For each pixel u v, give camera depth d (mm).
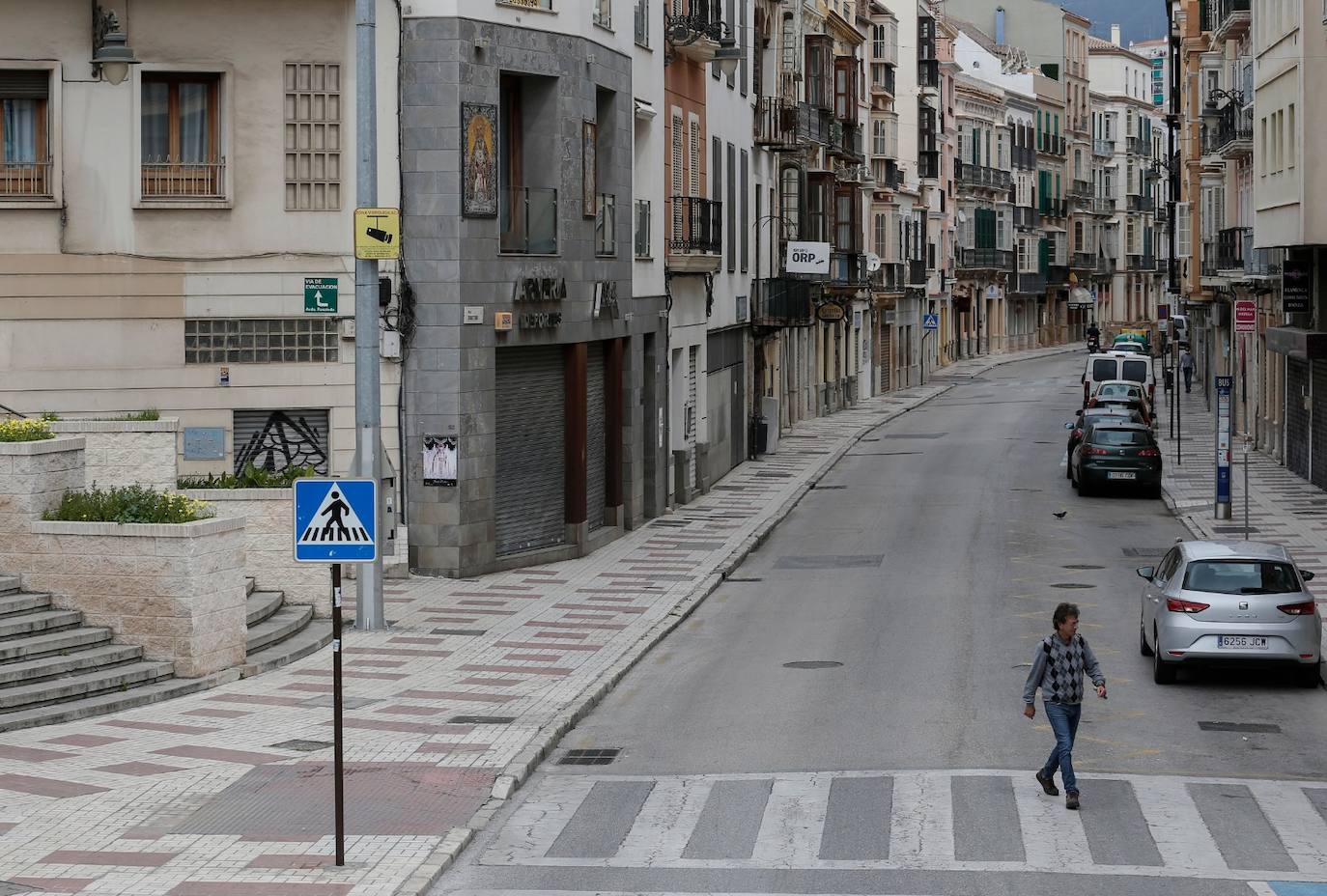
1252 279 49375
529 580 27797
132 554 19234
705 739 17453
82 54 26328
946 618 24641
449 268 27078
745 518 36844
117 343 26672
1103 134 135000
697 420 41531
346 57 26828
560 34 29219
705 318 41750
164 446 22000
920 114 91375
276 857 12930
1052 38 123562
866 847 13359
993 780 15430
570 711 18312
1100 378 63062
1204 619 19547
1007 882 12398
